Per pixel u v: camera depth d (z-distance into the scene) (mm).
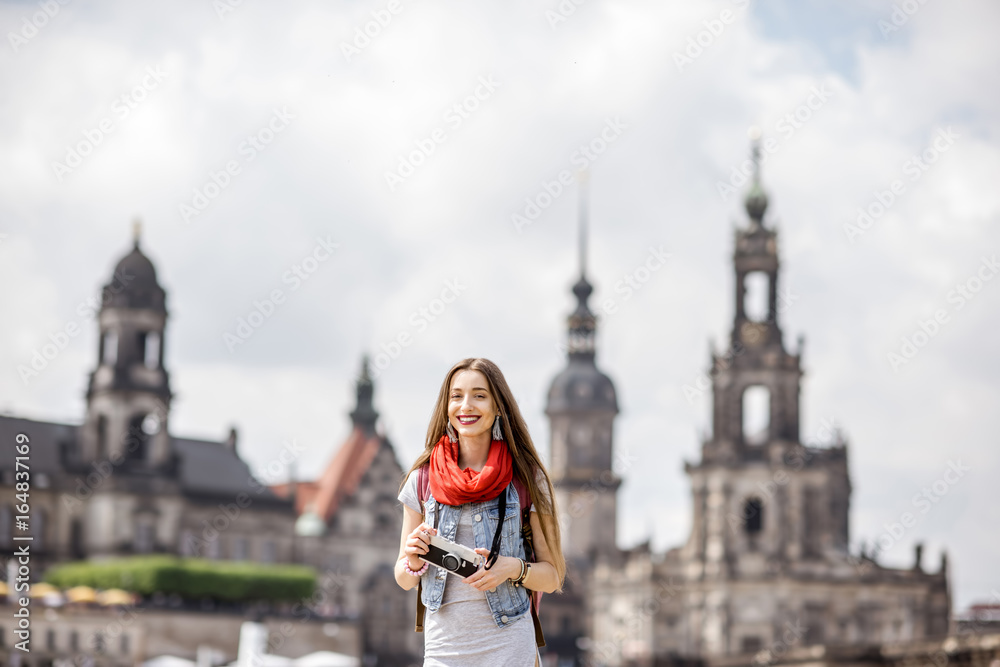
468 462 12914
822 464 180750
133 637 142000
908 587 179375
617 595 189000
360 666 165750
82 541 184500
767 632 175625
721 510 179375
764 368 180500
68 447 187500
